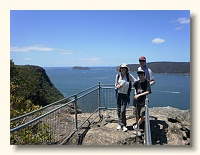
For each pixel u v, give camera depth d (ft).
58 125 17.56
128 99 17.87
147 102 14.21
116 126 19.21
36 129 14.90
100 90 22.88
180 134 17.78
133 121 20.27
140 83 16.94
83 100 18.70
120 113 17.89
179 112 23.24
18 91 26.89
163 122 19.25
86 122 19.95
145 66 17.44
